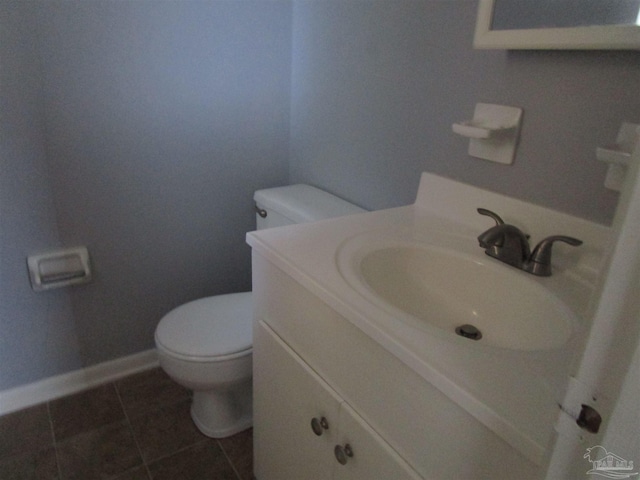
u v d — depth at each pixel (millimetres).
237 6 1545
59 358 1623
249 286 1969
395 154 1343
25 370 1570
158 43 1453
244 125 1708
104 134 1453
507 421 524
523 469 522
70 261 1508
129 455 1437
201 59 1541
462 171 1153
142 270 1679
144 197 1593
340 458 843
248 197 1822
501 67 1009
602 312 319
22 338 1524
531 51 943
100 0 1330
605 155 778
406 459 697
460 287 971
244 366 1321
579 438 351
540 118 958
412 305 957
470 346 651
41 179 1394
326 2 1474
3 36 1229
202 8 1488
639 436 310
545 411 539
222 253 1841
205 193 1715
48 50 1298
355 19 1373
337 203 1536
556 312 779
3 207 1358
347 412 807
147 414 1599
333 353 828
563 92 906
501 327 888
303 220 1429
